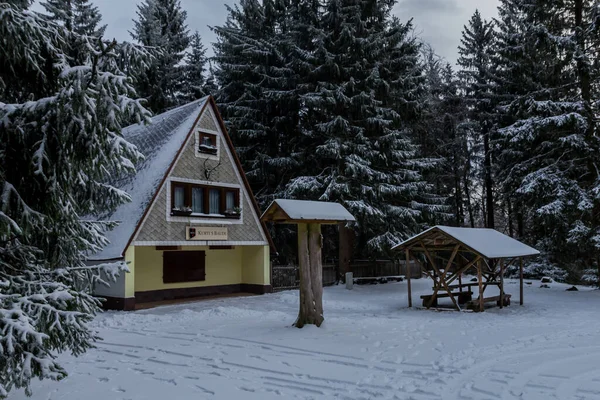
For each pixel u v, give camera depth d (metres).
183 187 20.25
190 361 9.49
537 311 16.48
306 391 7.43
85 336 6.10
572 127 22.58
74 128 5.55
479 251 16.02
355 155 25.20
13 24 5.74
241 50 29.53
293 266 25.44
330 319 14.47
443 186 39.97
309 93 25.66
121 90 5.66
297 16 29.75
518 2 25.50
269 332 12.37
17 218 5.91
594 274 25.09
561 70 24.08
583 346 10.37
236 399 7.07
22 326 4.74
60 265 6.92
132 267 17.59
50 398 7.27
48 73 6.56
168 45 35.34
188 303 19.53
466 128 37.75
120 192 8.02
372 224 27.14
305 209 12.76
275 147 29.64
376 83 26.41
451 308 17.73
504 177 32.09
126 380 8.19
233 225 21.92
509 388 7.30
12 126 5.72
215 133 21.64
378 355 9.70
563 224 23.11
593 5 21.98
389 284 27.88
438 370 8.51
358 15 26.33
